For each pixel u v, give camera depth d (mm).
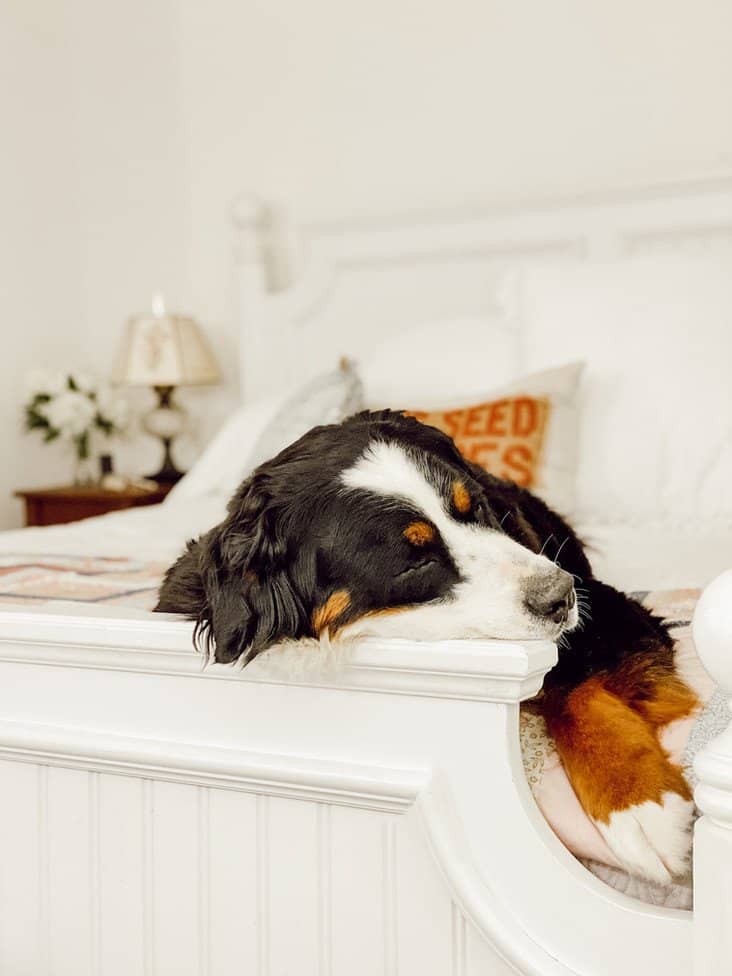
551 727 1236
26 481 4352
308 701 1275
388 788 1213
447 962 1229
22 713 1449
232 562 1221
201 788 1349
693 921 1062
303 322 4047
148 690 1367
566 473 2633
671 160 3559
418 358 3266
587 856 1198
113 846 1412
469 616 1241
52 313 4438
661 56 3543
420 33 3898
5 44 4207
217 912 1353
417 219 3793
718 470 2629
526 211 3621
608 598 1410
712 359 2730
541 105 3730
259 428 3275
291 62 4137
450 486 1337
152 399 4574
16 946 1494
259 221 4102
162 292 4477
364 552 1257
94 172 4555
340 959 1287
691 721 1196
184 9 4305
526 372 2977
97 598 1694
